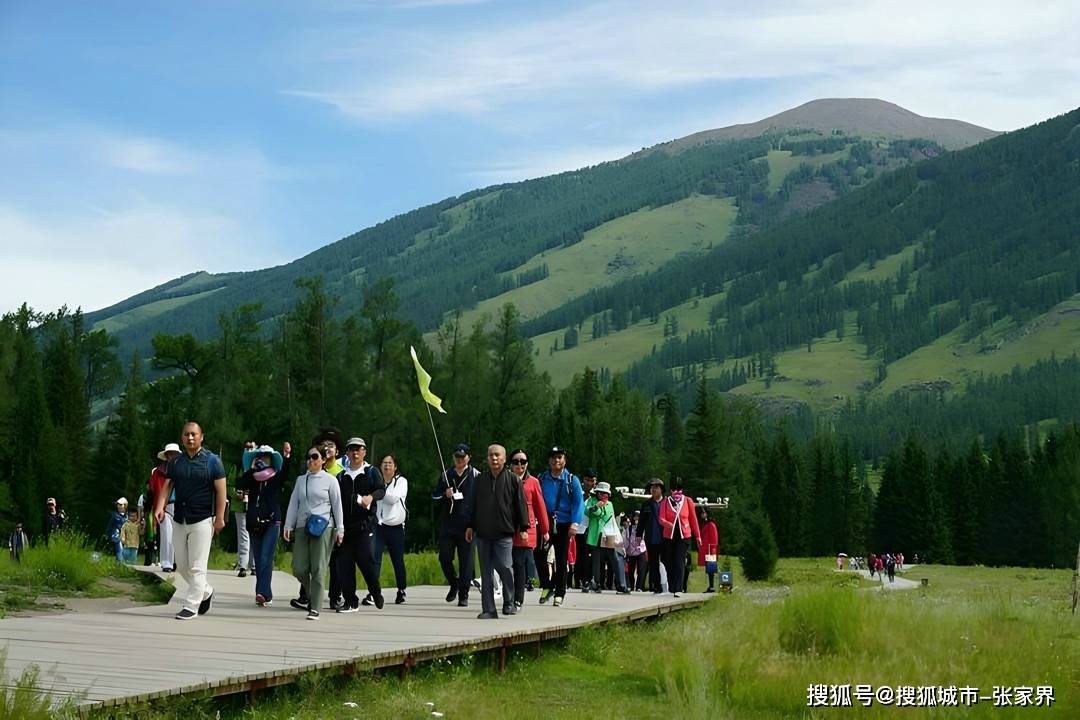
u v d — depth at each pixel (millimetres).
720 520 95312
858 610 15516
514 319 60406
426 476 58125
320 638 12773
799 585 18812
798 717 11664
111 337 96438
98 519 63562
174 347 78500
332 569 16781
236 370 63156
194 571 14359
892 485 126688
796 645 15062
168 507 22312
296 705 10305
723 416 115125
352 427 58094
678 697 11523
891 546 126000
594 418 81812
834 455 142875
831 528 135125
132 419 64625
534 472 69375
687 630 16000
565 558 19391
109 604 16047
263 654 11305
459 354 59156
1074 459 123688
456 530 18141
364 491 16750
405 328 59812
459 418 58625
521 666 13641
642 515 22922
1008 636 16062
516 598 17172
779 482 131750
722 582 31125
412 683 11633
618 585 23812
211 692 9625
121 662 10578
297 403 59000
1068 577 69500
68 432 73750
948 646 14930
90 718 8500
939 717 11469
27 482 60719
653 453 93500
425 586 24125
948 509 127812
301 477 15445
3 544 50125
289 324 59469
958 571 86875
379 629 13930
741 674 13172
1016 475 123312
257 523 16828
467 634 13422
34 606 15188
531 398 60875
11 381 73188
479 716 10547
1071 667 14078
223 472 14492
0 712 7977
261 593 16719
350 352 58125
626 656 14945
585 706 11656
